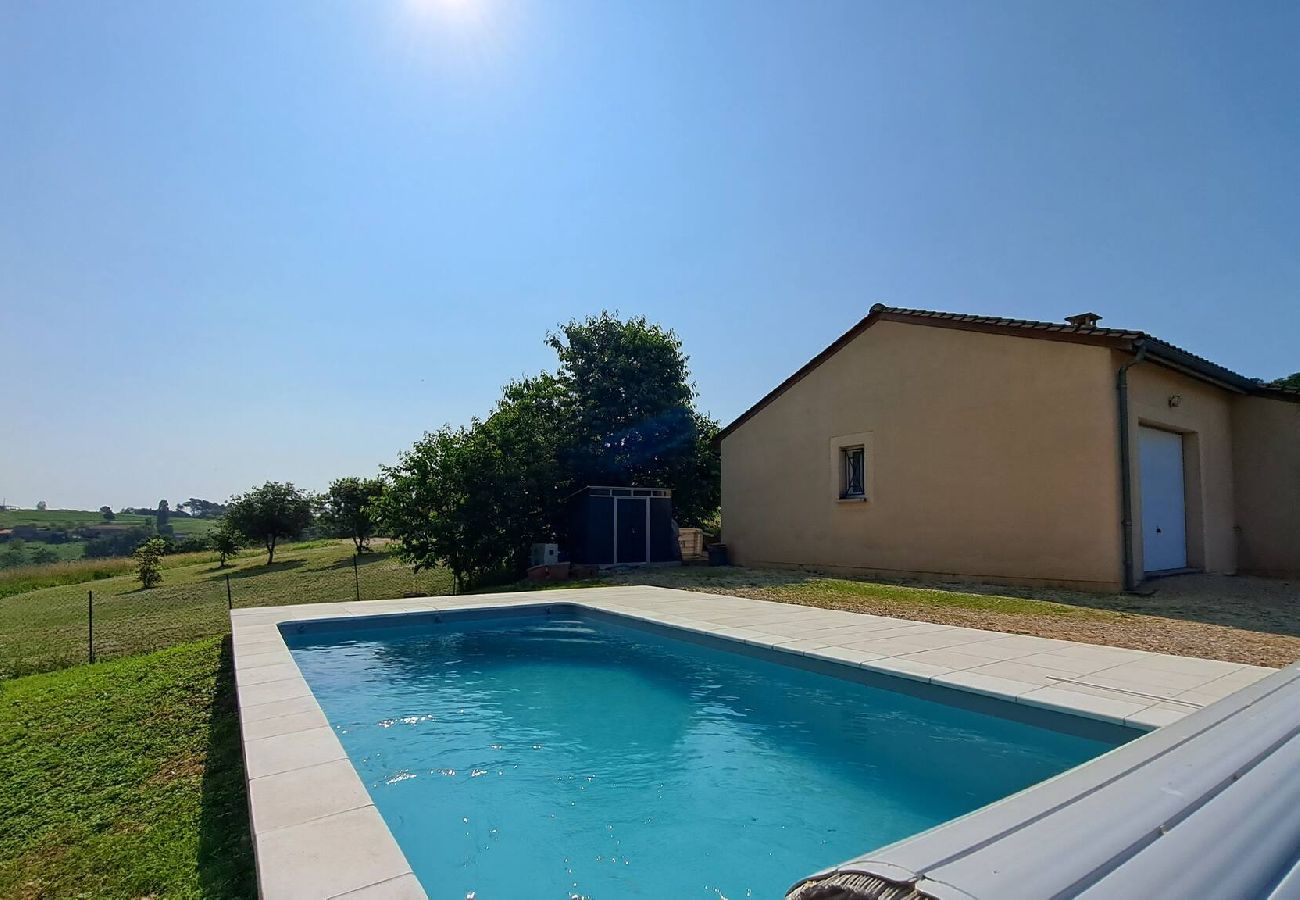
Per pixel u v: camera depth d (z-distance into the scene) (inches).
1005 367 439.2
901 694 218.2
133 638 467.2
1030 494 422.9
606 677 290.8
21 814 165.5
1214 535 470.3
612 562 671.8
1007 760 186.5
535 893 137.6
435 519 612.4
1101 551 388.8
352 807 122.5
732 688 271.1
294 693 205.9
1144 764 55.1
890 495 510.0
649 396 807.7
